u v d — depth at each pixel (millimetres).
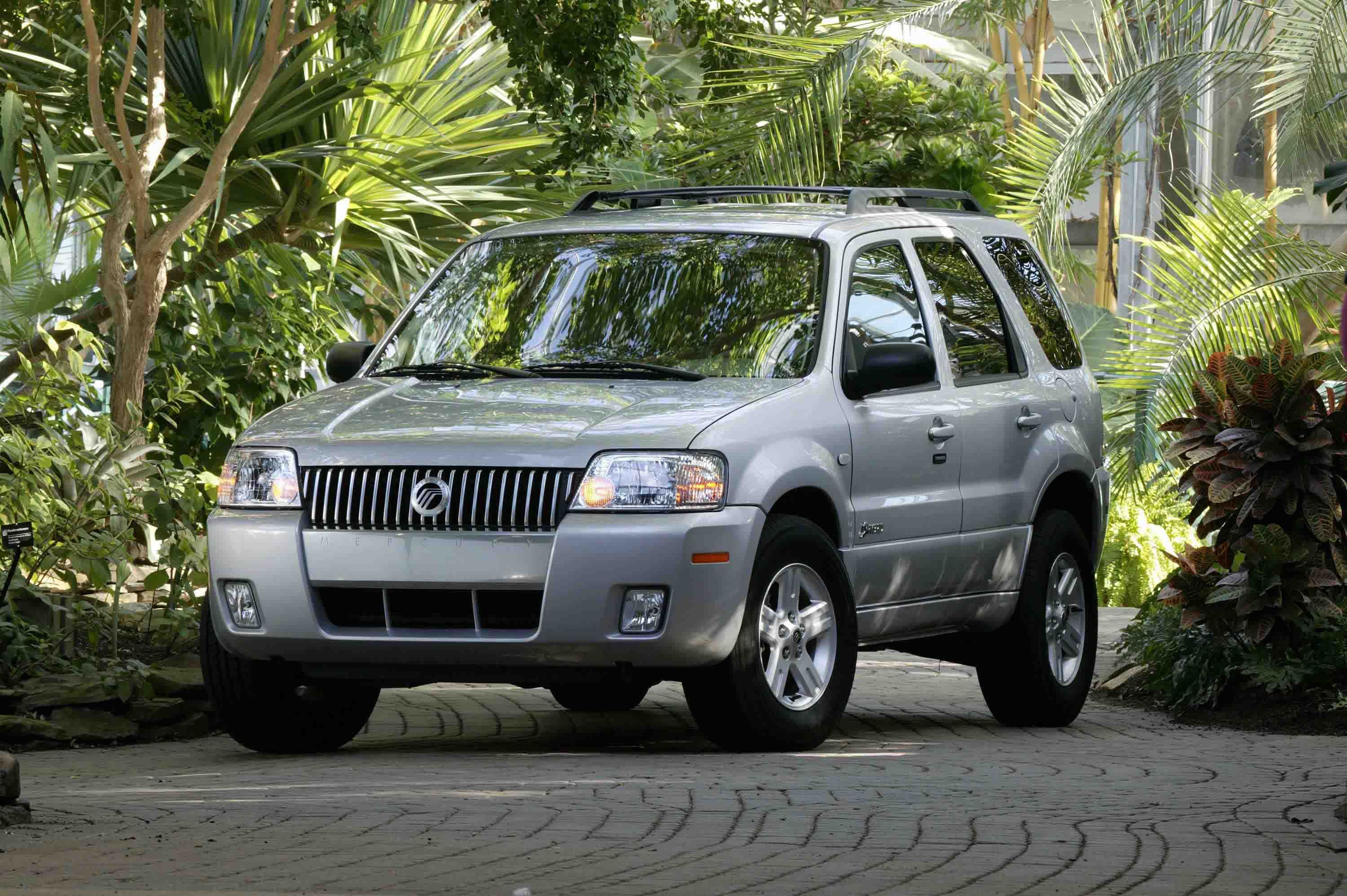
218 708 21500
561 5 28562
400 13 36500
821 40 37188
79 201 35469
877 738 23375
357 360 23375
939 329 24031
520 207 37531
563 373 22062
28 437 27891
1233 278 37812
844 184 45875
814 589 21234
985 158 46406
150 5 28156
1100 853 14383
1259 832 15391
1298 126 36562
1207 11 38844
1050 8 58156
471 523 19891
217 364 33938
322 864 13914
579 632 19531
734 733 20578
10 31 33094
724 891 12922
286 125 34500
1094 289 55875
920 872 13625
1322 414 26719
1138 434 37562
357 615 20422
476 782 18344
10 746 23016
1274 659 26219
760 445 20484
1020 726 25500
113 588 27156
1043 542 25219
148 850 14477
